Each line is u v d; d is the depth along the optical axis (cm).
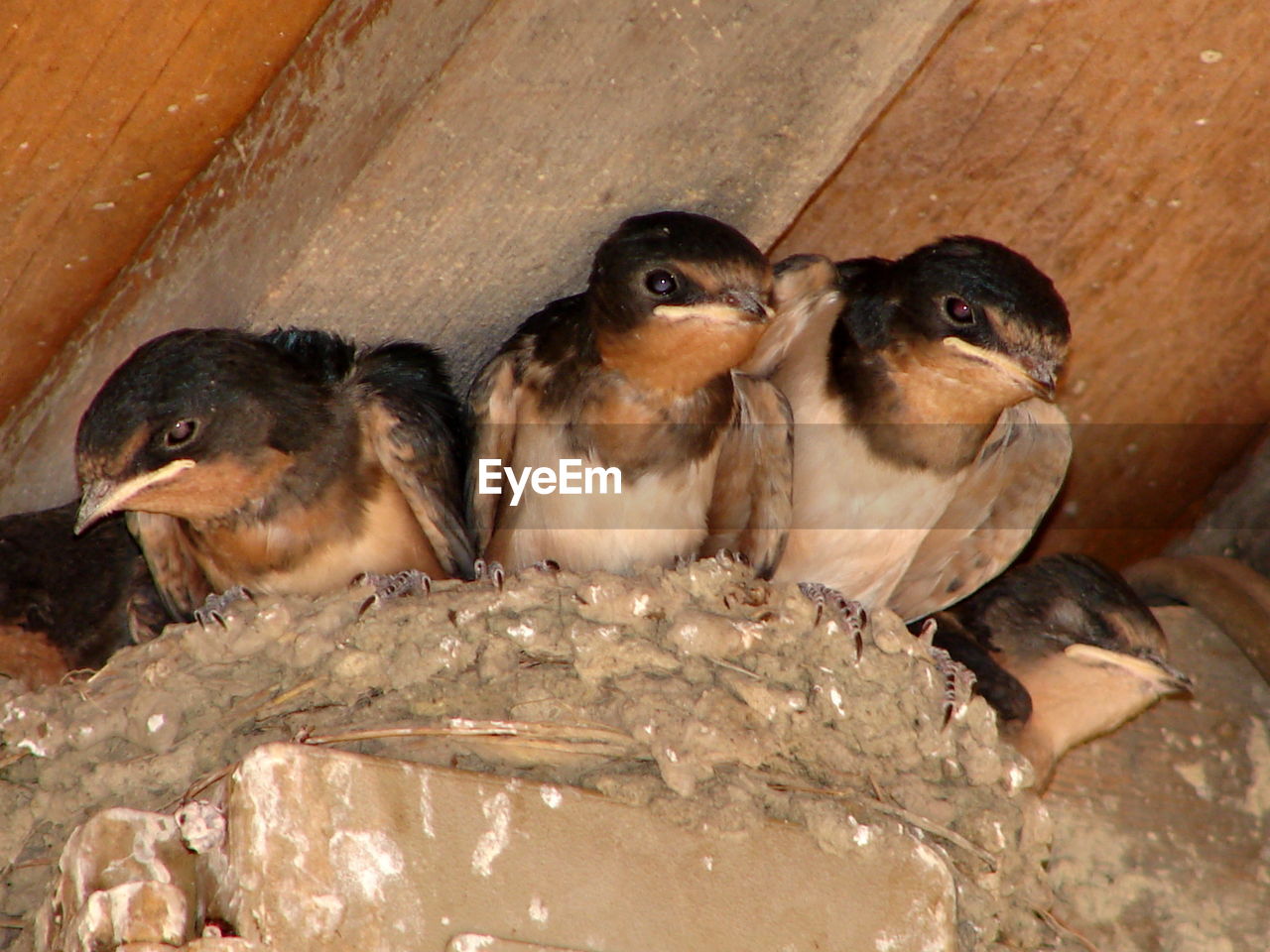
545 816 602
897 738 705
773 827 639
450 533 775
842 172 795
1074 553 986
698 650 686
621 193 725
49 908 610
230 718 683
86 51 679
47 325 784
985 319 772
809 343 825
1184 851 881
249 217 730
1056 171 800
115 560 875
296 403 754
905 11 674
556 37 662
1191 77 755
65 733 689
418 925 564
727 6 673
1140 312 875
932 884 650
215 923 555
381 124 678
